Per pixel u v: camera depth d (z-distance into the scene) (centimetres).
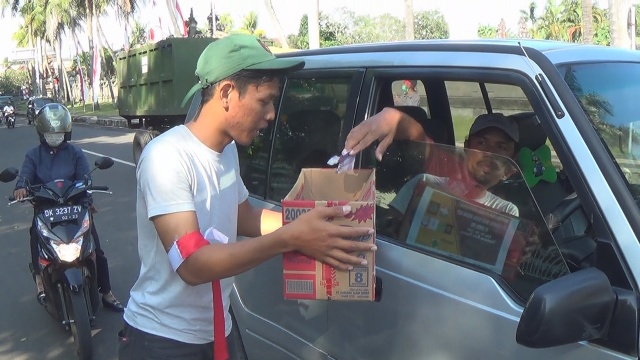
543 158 269
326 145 281
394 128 245
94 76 4147
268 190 314
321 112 287
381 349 242
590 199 186
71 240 416
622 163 197
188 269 180
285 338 288
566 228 233
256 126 190
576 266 210
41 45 6700
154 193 183
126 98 1403
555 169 269
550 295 165
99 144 1852
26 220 843
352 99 269
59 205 431
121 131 2423
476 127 270
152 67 1218
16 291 562
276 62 183
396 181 253
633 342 169
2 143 2105
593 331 171
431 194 238
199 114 194
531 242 209
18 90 9331
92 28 4253
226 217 203
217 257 176
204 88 188
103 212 866
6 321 496
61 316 441
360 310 249
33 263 470
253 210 229
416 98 290
